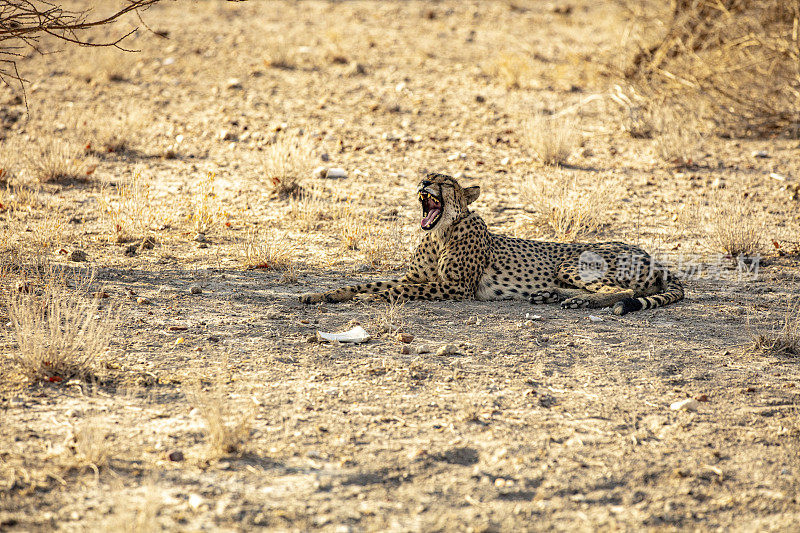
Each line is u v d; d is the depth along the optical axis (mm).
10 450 6613
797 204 16266
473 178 17828
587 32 32938
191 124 22000
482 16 38188
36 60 28719
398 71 28375
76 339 8625
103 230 14023
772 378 8617
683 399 8031
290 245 13664
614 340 9711
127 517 5539
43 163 17109
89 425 6898
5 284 10891
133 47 30266
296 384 8172
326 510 5918
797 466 6730
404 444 6973
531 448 6957
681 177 18156
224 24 35688
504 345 9461
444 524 5785
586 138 21406
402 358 8969
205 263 12602
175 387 8016
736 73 22562
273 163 16797
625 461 6762
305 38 33094
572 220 14859
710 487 6387
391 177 17875
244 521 5750
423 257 11523
